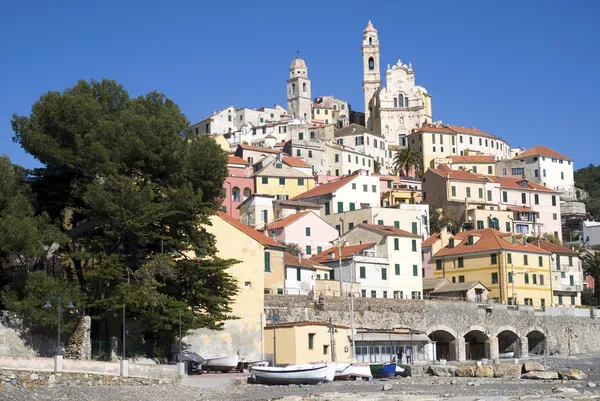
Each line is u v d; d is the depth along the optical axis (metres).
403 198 184.12
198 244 82.81
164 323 77.19
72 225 88.50
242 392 69.81
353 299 105.50
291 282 113.75
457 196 184.88
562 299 153.12
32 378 61.97
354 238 136.38
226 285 83.25
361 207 160.00
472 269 144.00
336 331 95.31
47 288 74.19
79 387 63.69
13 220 73.62
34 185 84.31
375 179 164.62
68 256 79.19
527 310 127.69
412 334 109.25
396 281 130.50
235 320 91.62
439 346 120.50
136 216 78.00
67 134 82.62
